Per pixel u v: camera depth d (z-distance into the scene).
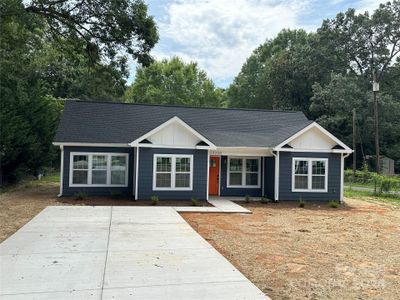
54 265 6.92
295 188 18.75
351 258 8.48
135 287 5.88
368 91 44.50
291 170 18.67
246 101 68.38
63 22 21.55
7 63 22.47
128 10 21.38
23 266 6.82
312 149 18.88
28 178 26.25
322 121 44.12
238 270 7.03
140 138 16.84
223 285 6.08
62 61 37.34
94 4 20.52
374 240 10.53
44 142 24.59
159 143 17.23
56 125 26.92
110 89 25.62
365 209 17.31
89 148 17.86
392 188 24.48
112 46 22.39
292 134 18.61
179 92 61.69
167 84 62.41
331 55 49.56
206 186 17.73
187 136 17.52
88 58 23.91
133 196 17.88
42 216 11.98
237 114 22.89
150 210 13.90
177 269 6.86
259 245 9.33
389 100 42.97
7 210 13.14
